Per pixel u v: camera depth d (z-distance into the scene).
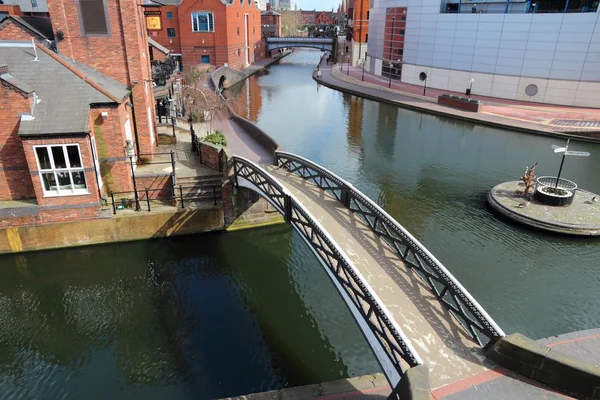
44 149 14.59
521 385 7.42
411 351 7.34
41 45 15.85
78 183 15.51
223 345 12.40
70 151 14.78
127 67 17.75
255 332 12.97
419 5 47.78
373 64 61.47
